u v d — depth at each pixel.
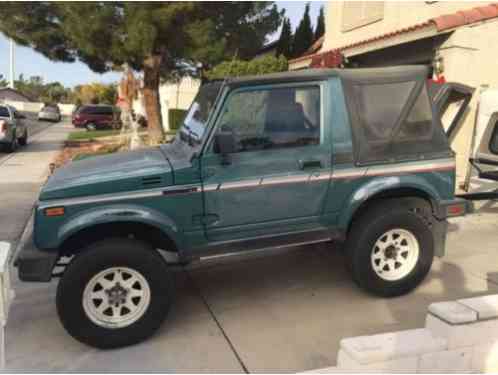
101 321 3.62
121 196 3.63
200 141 3.81
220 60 15.87
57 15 16.25
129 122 18.86
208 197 3.81
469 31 7.75
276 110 3.93
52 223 3.52
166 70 19.16
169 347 3.68
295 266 5.30
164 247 4.06
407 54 9.42
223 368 3.38
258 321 4.07
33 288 4.91
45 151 16.42
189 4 14.24
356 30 12.09
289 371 3.33
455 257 5.40
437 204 4.34
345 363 2.86
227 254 3.98
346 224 4.16
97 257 3.52
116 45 14.79
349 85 4.09
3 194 9.28
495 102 6.86
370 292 4.32
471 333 2.97
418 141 4.26
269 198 3.95
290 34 20.31
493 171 6.66
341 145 4.05
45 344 3.78
